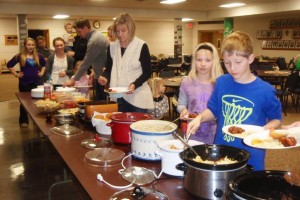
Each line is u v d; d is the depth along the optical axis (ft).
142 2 30.91
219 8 37.65
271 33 40.16
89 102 7.39
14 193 9.74
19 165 11.95
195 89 7.30
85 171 4.63
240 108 5.00
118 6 34.86
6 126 17.61
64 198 9.39
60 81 13.33
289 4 30.30
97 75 11.21
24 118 17.25
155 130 4.91
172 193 3.92
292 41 37.42
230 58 4.67
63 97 9.22
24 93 12.21
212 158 4.12
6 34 45.29
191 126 5.08
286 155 12.85
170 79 19.67
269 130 4.30
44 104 8.26
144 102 8.33
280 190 3.10
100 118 6.48
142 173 4.44
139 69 8.28
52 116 8.11
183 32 54.29
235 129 4.49
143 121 5.43
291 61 29.37
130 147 5.62
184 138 4.93
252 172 3.29
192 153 4.06
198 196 3.61
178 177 4.30
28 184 10.36
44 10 32.63
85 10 34.53
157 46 53.36
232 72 4.75
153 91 12.93
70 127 6.90
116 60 8.35
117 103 7.59
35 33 45.19
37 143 14.52
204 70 7.16
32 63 15.67
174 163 4.27
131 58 8.13
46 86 9.98
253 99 4.91
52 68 13.70
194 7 36.35
